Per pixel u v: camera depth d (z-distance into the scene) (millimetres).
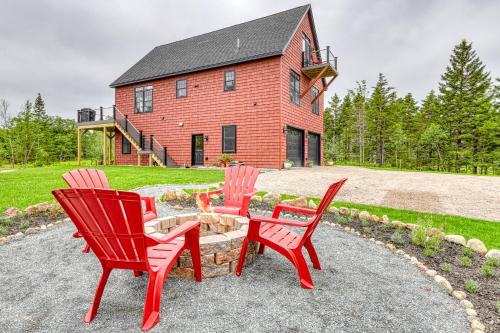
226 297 2248
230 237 2691
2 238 3551
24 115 30891
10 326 1877
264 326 1881
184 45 18188
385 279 2623
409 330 1875
